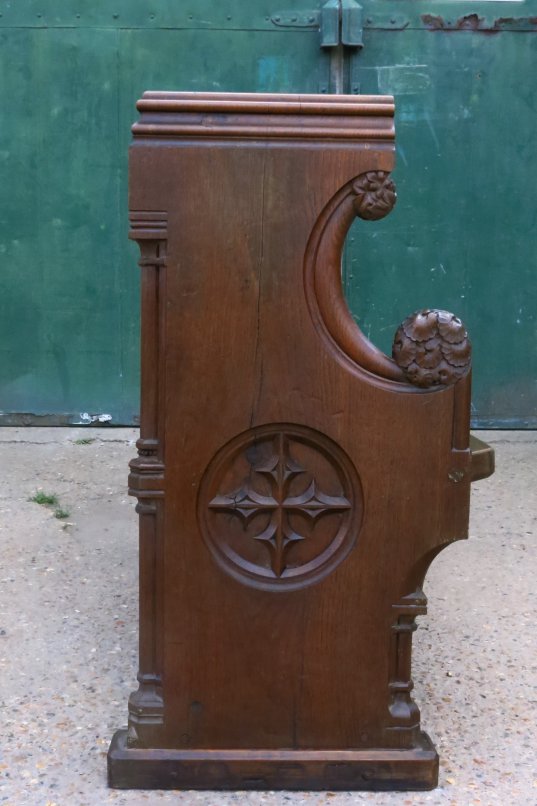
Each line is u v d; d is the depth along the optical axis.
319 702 2.39
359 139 2.19
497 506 4.67
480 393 5.62
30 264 5.43
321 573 2.35
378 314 5.51
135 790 2.39
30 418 5.58
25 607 3.46
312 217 2.21
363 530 2.32
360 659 2.38
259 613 2.35
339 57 5.23
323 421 2.28
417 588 2.38
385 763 2.39
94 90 5.27
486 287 5.50
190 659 2.36
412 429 2.29
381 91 5.32
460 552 4.12
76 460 5.17
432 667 3.10
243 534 2.34
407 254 5.46
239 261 2.22
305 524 2.34
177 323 2.24
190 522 2.31
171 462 2.29
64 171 5.34
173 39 5.22
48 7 5.18
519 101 5.34
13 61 5.24
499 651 3.22
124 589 3.64
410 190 5.41
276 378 2.26
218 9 5.20
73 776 2.46
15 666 3.04
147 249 2.23
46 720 2.73
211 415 2.27
